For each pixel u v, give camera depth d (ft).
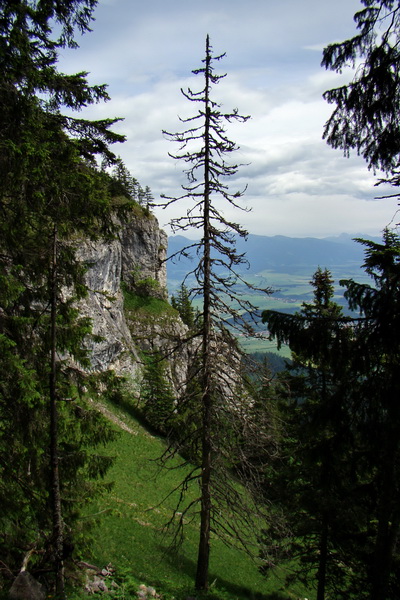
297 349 26.78
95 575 44.09
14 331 33.78
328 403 26.94
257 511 53.62
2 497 34.58
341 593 56.70
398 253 25.09
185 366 163.12
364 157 25.36
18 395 31.17
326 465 28.99
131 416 144.56
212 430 52.70
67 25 31.60
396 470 27.78
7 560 33.17
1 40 27.71
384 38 21.72
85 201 33.30
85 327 40.19
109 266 168.55
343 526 49.34
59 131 32.94
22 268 34.45
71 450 40.81
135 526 79.56
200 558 54.60
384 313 24.22
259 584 76.64
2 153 26.81
